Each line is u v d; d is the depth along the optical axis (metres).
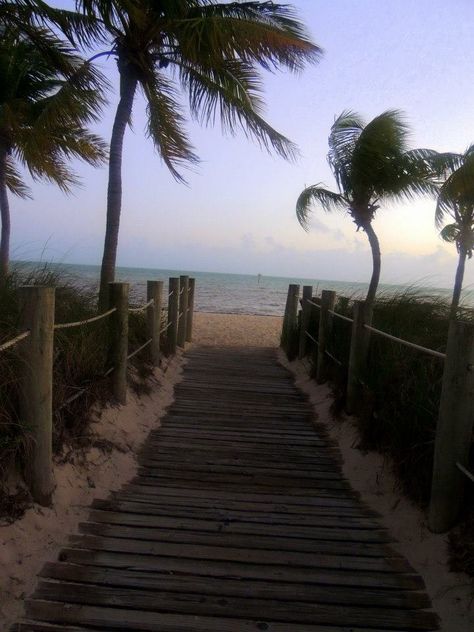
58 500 3.46
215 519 3.60
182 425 5.63
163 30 7.24
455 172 7.09
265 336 13.56
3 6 6.78
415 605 2.79
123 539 3.24
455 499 3.21
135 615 2.59
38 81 10.48
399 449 3.94
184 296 10.32
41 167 10.38
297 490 4.18
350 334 5.93
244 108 7.81
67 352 4.39
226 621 2.60
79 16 7.14
